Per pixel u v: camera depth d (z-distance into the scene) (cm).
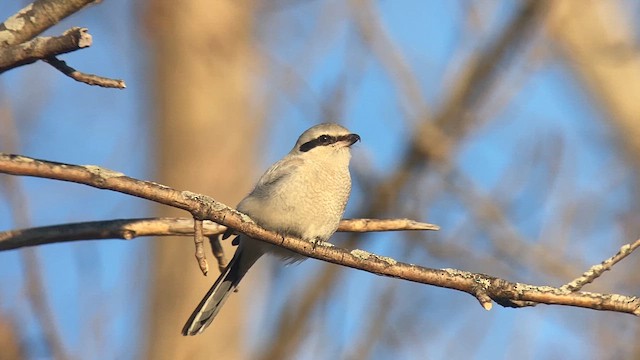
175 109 1359
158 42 1360
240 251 971
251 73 1375
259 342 1139
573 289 700
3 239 762
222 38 1358
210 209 684
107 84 586
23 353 842
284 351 1112
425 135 1227
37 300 854
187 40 1357
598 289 1193
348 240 1219
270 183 994
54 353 848
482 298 705
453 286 718
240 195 1362
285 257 999
